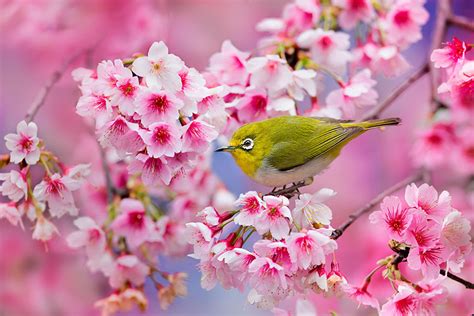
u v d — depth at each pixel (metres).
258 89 2.54
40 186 2.51
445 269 2.48
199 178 2.64
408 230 2.45
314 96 2.57
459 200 2.73
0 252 2.72
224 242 2.46
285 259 2.45
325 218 2.46
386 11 2.62
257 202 2.45
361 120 2.61
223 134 2.56
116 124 2.46
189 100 2.47
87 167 2.52
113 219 2.60
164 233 2.61
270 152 2.54
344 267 2.75
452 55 2.50
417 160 2.71
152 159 2.47
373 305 2.46
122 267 2.58
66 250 2.73
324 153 2.54
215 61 2.55
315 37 2.58
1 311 2.72
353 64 2.62
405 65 2.60
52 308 2.73
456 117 2.65
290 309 2.55
